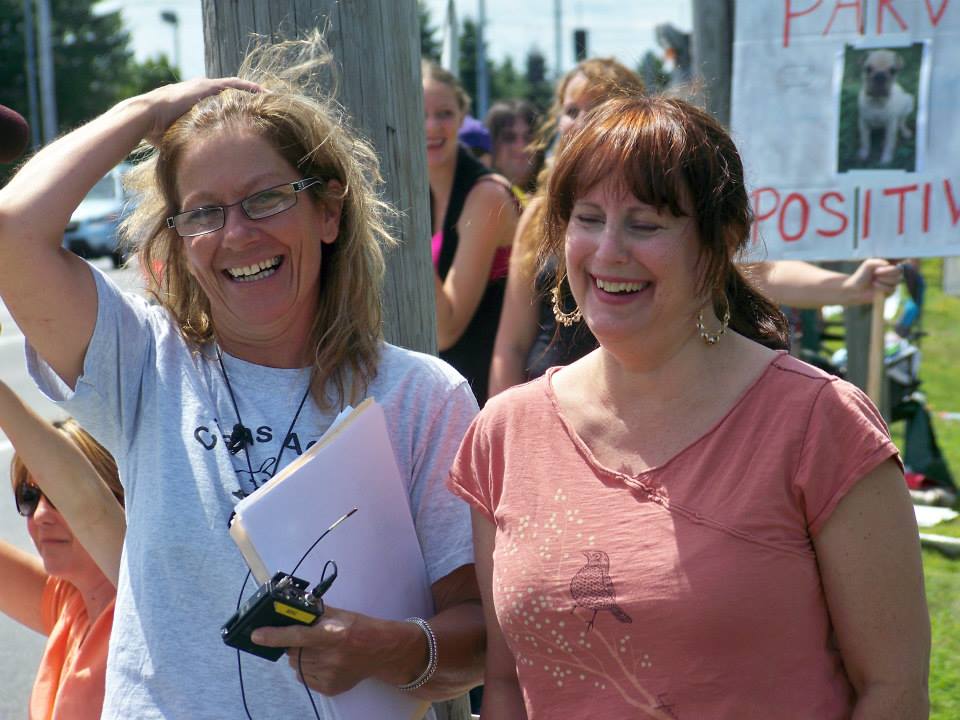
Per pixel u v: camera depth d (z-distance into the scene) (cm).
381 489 204
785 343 207
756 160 465
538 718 190
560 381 202
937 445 637
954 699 372
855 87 453
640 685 180
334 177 215
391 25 281
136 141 212
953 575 472
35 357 212
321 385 212
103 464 263
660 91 211
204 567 200
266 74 234
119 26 5419
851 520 177
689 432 187
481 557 205
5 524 635
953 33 444
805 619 178
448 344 408
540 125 428
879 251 455
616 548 183
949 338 1170
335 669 190
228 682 197
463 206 411
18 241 199
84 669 256
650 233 186
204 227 206
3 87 5141
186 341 215
